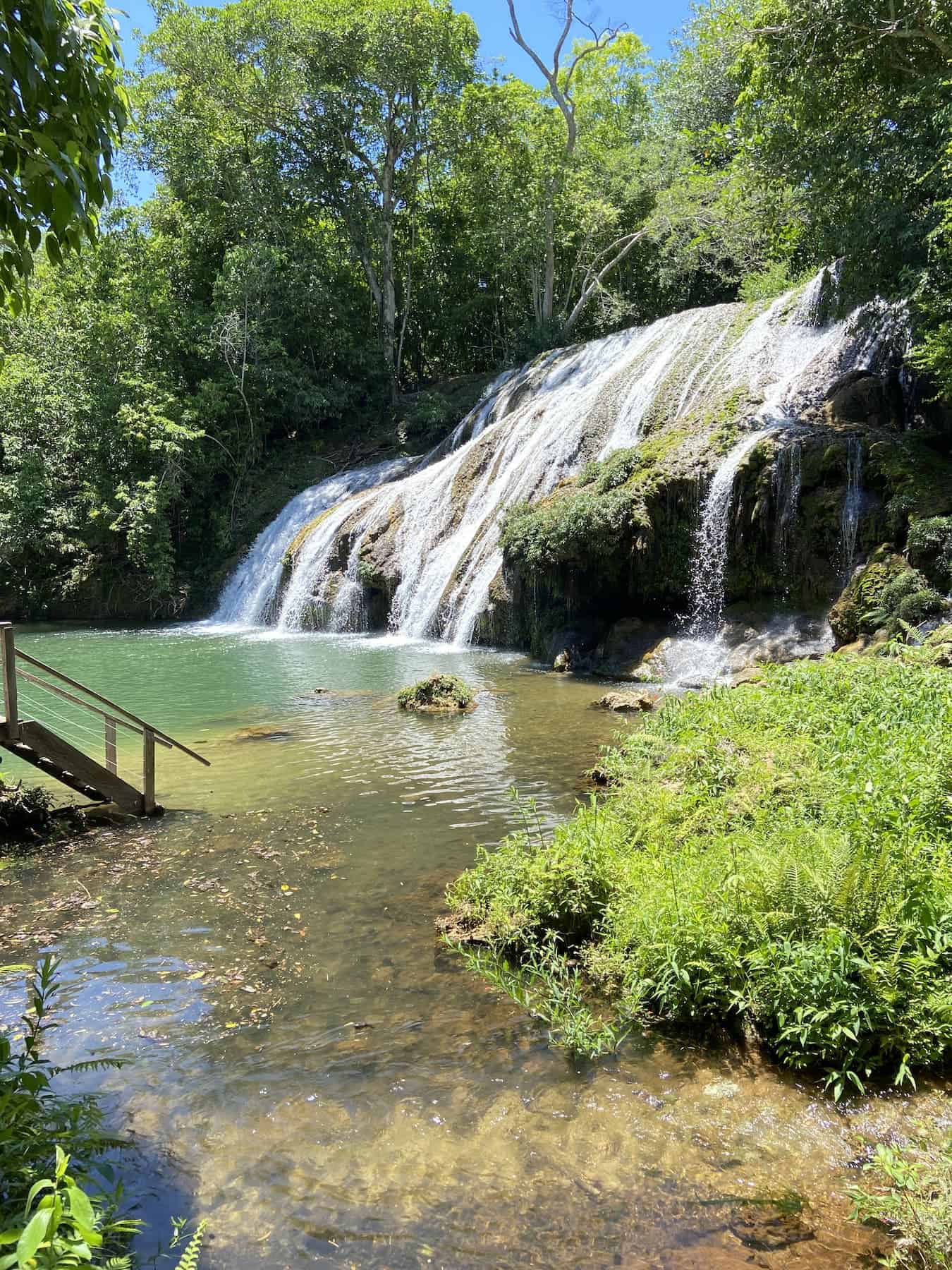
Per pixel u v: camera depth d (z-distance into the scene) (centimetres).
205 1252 335
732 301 3734
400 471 3216
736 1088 433
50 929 641
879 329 1784
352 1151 395
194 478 3444
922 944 466
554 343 3656
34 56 383
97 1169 379
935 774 632
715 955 498
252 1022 509
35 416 3306
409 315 4391
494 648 2066
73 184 403
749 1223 343
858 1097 420
